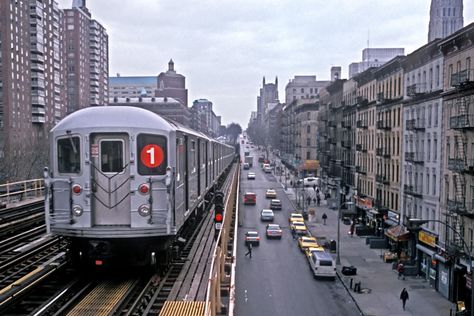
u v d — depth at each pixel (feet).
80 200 31.19
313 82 542.57
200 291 30.09
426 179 113.70
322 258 118.52
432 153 109.70
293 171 348.79
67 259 34.81
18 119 263.08
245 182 327.47
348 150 201.98
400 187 132.98
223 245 36.65
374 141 160.56
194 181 50.29
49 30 307.17
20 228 58.08
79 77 388.98
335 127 231.50
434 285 107.04
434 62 109.91
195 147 51.75
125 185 31.53
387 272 122.11
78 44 385.50
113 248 32.24
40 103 286.25
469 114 90.07
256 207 230.07
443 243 102.37
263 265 130.11
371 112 164.55
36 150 217.77
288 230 178.19
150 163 31.45
